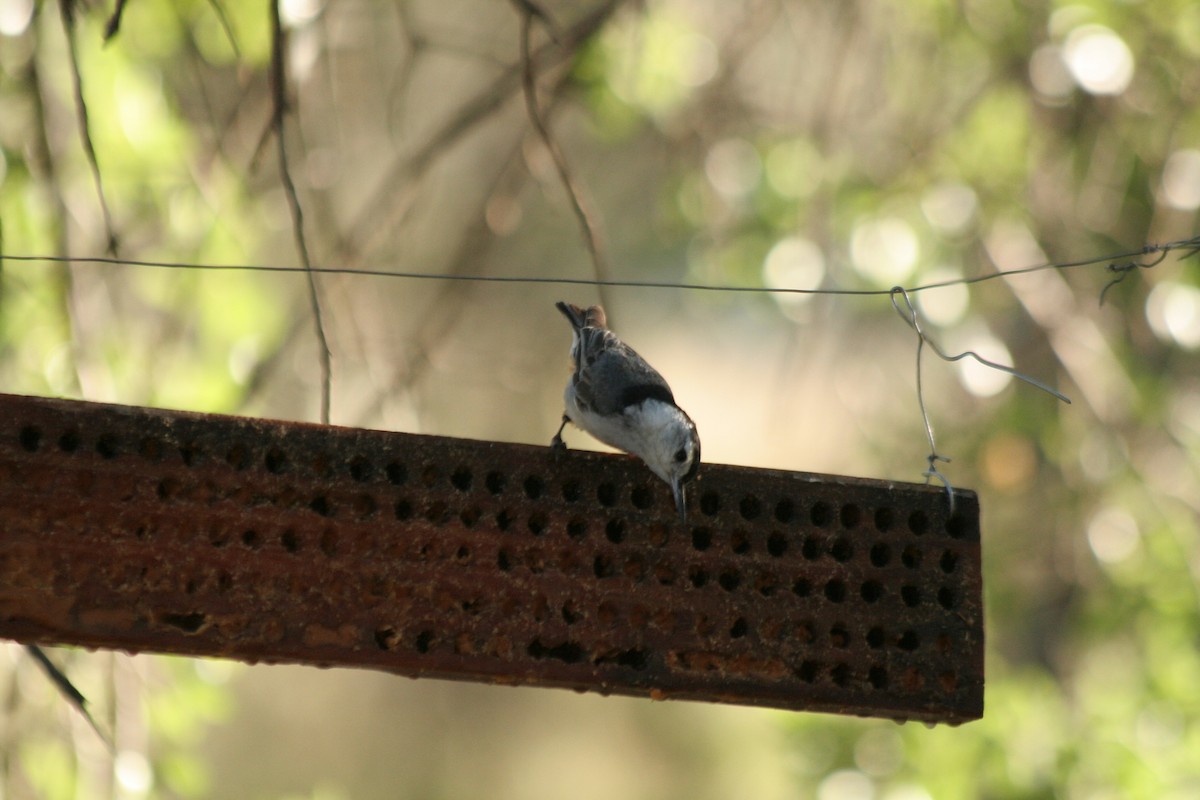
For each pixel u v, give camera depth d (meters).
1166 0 13.84
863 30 15.11
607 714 26.27
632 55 12.67
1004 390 15.91
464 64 17.27
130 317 11.68
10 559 6.12
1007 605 16.23
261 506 6.38
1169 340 14.12
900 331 17.38
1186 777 13.41
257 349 11.65
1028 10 14.45
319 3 10.97
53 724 10.27
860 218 14.01
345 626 6.39
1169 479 15.23
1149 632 14.63
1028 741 13.64
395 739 24.45
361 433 6.51
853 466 17.19
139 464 6.29
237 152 12.05
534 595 6.58
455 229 16.48
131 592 6.21
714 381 24.41
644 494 6.76
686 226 15.09
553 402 20.86
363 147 15.49
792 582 6.83
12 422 6.19
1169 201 14.29
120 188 11.08
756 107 14.96
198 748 20.47
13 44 10.58
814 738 13.73
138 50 11.17
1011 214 14.88
